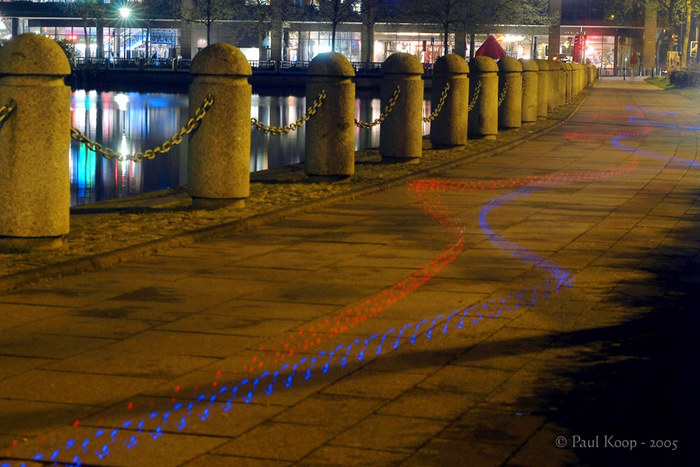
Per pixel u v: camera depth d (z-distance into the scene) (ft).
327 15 282.36
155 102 161.79
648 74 374.22
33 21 342.64
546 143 78.59
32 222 31.27
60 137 31.50
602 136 86.69
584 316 24.23
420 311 24.68
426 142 80.02
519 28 319.47
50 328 22.66
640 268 30.14
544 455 15.21
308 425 16.55
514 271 29.68
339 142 49.42
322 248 33.19
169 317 23.79
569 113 120.88
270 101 178.81
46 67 30.89
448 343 21.72
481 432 16.21
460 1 270.46
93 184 60.18
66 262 28.78
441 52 327.67
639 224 38.63
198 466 14.79
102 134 97.50
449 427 16.44
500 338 22.15
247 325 23.15
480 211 41.78
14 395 17.95
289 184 49.32
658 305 25.41
